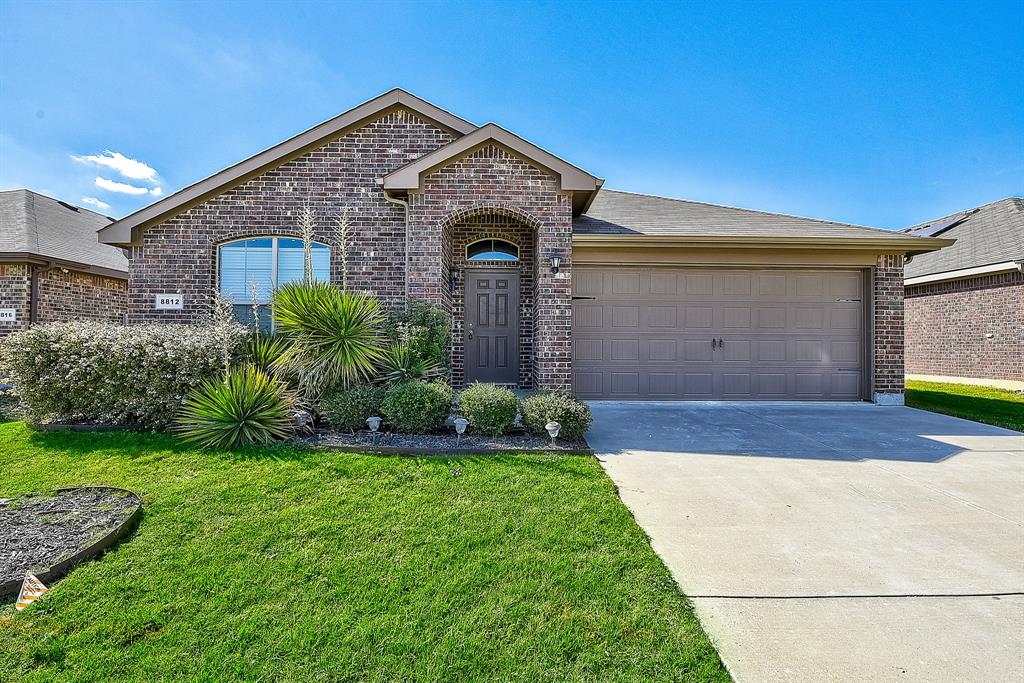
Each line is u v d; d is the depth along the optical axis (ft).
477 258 33.22
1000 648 7.93
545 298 25.85
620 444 20.68
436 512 12.92
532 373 32.53
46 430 20.24
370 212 29.37
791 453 19.44
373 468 16.05
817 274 32.35
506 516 12.72
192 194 28.32
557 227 26.14
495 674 7.29
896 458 18.83
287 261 29.30
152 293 28.71
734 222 33.53
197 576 9.82
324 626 8.29
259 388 19.13
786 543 11.61
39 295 39.14
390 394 20.16
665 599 9.17
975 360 49.39
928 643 8.07
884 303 31.68
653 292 31.99
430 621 8.45
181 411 19.67
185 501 13.41
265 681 7.13
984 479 16.37
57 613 8.68
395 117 29.71
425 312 24.52
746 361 32.17
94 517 12.27
